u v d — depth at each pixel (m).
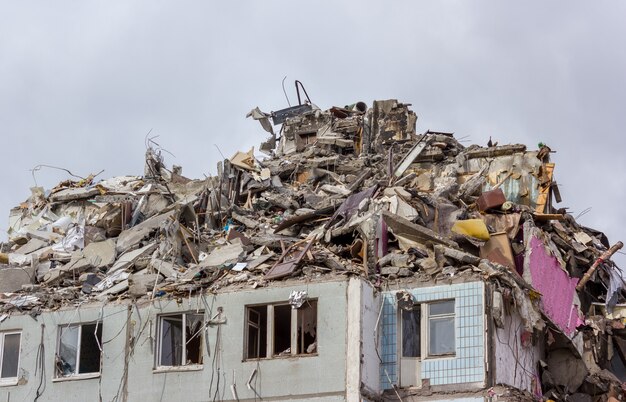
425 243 37.47
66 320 37.66
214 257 38.56
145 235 42.00
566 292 40.38
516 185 47.28
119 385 36.47
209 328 35.91
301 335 34.97
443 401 34.22
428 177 45.44
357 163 51.66
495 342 34.50
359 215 38.97
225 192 47.34
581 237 43.81
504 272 35.75
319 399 34.06
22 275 41.06
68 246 43.16
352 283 34.78
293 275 35.72
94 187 48.50
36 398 37.22
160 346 36.50
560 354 39.44
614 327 41.78
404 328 35.25
